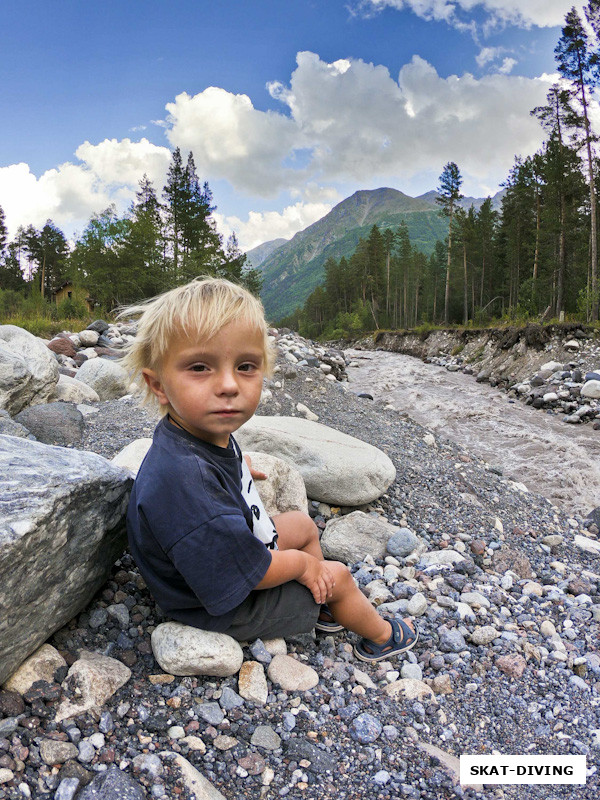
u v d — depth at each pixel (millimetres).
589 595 3719
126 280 39188
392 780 1809
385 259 81688
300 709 2031
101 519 2027
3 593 1540
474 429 10617
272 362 2104
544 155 33812
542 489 7477
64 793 1458
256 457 3535
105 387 7016
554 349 15094
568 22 25203
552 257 37344
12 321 15492
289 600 2168
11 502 1664
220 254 44594
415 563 3711
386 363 22156
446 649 2740
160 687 1959
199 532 1743
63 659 1880
